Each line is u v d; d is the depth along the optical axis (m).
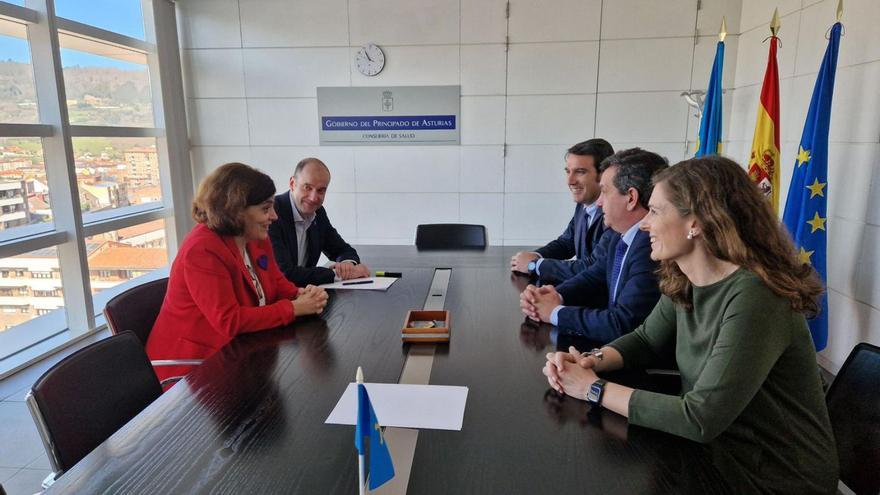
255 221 1.80
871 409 1.19
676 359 1.30
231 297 1.73
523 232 4.70
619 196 1.67
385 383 1.30
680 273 1.21
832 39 2.75
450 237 3.45
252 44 4.54
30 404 1.13
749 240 1.06
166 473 0.94
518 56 4.38
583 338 1.60
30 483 2.11
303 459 0.98
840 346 2.98
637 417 1.08
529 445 1.03
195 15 4.53
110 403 1.31
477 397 1.22
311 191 2.52
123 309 1.82
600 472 0.94
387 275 2.41
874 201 2.70
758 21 3.87
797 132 3.39
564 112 4.45
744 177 1.08
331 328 1.71
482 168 4.61
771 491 1.03
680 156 4.42
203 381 1.32
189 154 4.75
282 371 1.38
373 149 4.65
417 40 4.42
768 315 1.02
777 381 1.06
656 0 4.19
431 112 4.54
